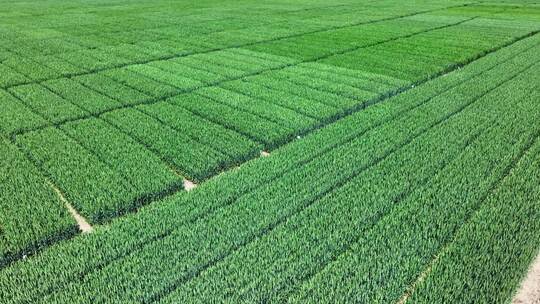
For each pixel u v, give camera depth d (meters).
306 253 9.71
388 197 11.90
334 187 12.58
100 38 31.59
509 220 10.86
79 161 13.77
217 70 23.81
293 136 15.88
